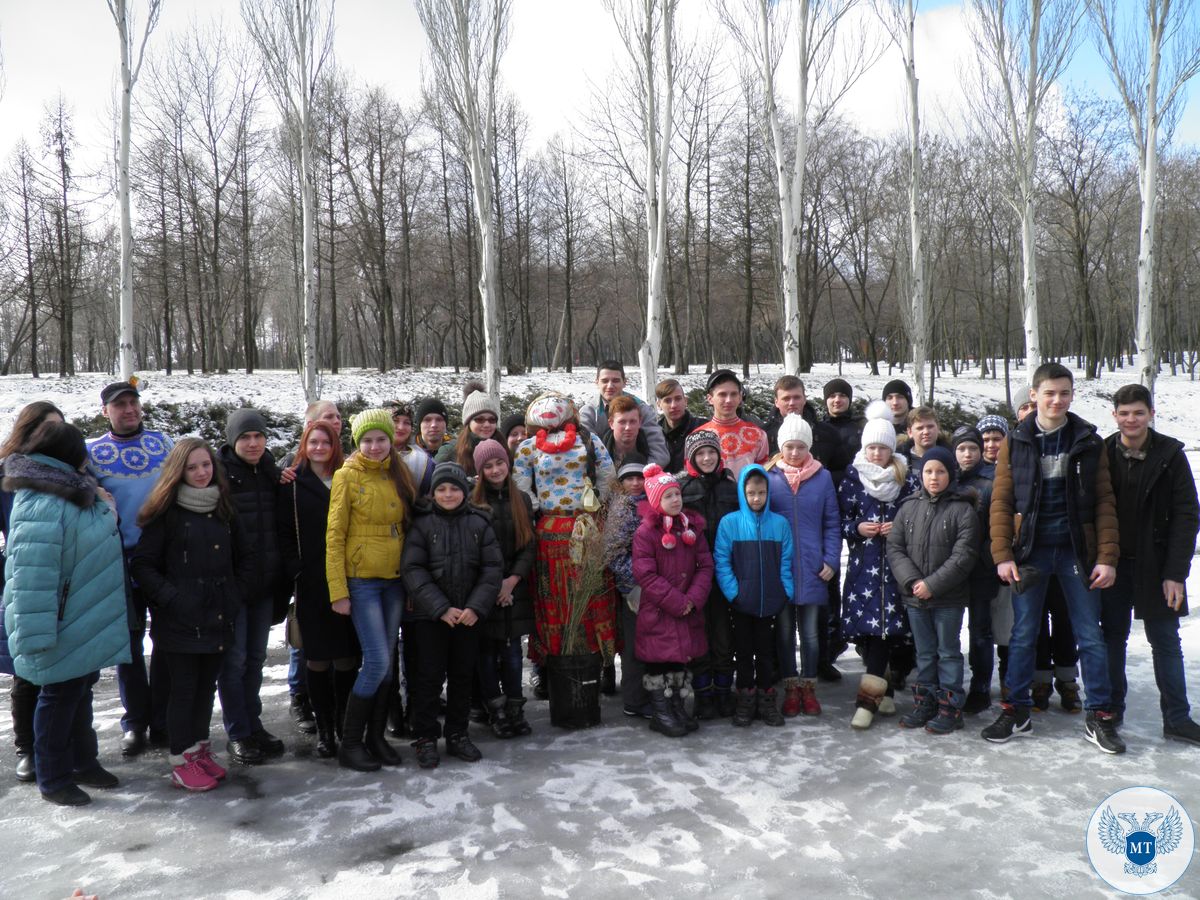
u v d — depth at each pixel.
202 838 3.30
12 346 32.16
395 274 33.50
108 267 30.56
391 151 31.83
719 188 30.64
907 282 24.47
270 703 5.19
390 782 3.86
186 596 3.77
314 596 4.12
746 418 5.45
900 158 24.61
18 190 27.56
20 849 3.23
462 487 4.14
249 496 4.11
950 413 23.78
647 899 2.79
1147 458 4.12
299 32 17.28
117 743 4.45
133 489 4.29
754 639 4.58
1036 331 14.85
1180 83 13.22
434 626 4.09
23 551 3.45
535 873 2.98
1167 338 40.34
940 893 2.79
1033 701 4.74
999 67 15.02
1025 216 14.86
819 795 3.61
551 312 43.41
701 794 3.64
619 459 5.12
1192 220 34.69
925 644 4.46
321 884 2.93
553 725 4.65
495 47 14.38
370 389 21.09
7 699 5.21
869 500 4.79
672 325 28.05
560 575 4.59
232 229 30.59
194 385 20.27
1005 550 4.23
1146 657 5.48
